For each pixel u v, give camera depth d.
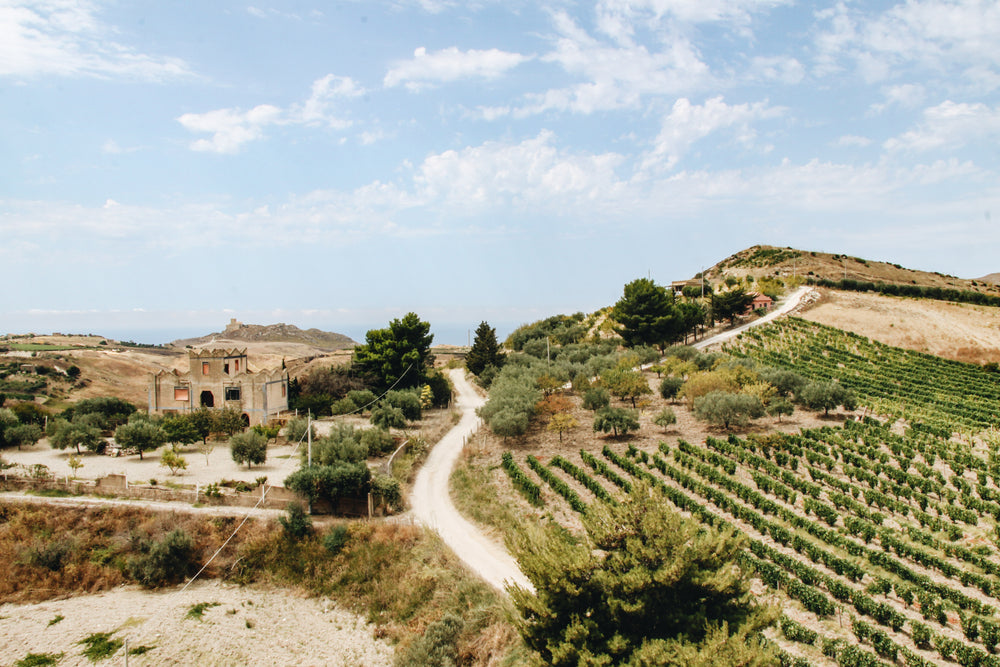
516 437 59.62
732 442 51.69
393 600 33.72
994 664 22.66
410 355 82.69
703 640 18.77
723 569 20.42
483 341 101.19
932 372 84.81
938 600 28.47
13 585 35.88
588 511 23.36
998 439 52.03
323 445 48.38
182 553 37.06
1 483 44.12
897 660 24.03
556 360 91.44
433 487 48.41
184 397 67.56
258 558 37.38
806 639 25.05
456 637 29.03
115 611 33.56
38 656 29.52
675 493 39.88
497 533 38.62
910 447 49.72
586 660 19.23
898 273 194.00
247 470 49.25
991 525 35.84
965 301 122.00
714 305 109.19
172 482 45.25
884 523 36.97
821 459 46.56
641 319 91.62
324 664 29.53
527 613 21.45
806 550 32.56
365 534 37.88
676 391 67.88
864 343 97.81
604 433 58.38
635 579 19.70
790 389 65.19
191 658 29.56
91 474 47.38
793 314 114.81
